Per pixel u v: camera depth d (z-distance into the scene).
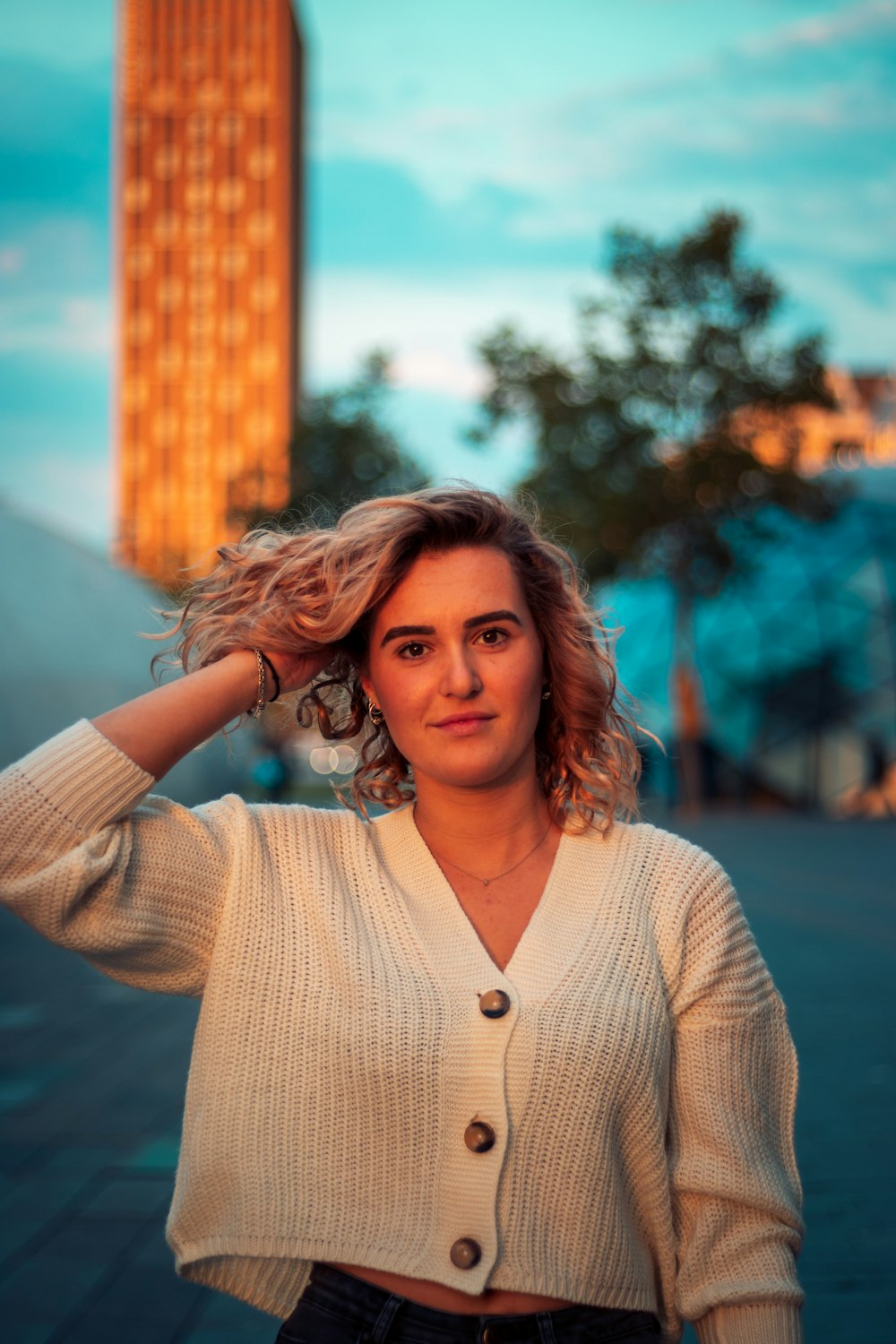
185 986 1.57
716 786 33.38
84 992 8.54
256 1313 3.40
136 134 96.31
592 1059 1.45
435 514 1.58
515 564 1.62
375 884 1.60
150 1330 3.30
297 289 102.88
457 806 1.65
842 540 35.75
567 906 1.59
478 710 1.55
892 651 33.44
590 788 1.69
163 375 95.94
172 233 96.25
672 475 25.86
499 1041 1.45
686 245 25.20
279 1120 1.49
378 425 27.02
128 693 19.81
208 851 1.55
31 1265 3.74
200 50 96.00
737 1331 1.54
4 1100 5.64
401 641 1.57
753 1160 1.56
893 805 32.16
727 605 35.41
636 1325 1.49
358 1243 1.45
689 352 25.59
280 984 1.51
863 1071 5.98
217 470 95.31
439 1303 1.44
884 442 62.16
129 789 1.44
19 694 16.22
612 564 26.77
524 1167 1.44
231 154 95.81
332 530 1.63
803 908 12.31
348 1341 1.44
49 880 1.37
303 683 1.62
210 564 1.71
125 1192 4.36
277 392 95.44
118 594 21.41
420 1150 1.46
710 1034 1.58
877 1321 3.33
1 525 18.22
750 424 26.30
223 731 1.73
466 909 1.62
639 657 36.22
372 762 1.84
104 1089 5.83
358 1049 1.47
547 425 25.52
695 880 1.62
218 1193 1.52
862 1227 3.97
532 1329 1.42
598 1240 1.45
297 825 1.65
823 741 33.00
